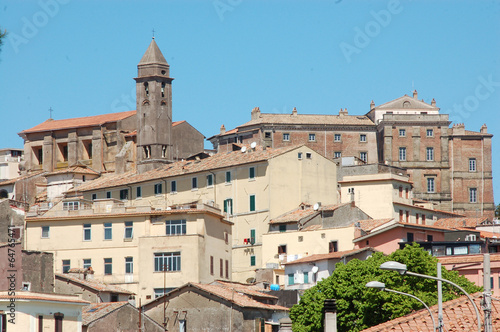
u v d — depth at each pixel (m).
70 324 145.75
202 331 166.00
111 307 160.12
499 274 182.88
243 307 164.50
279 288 193.00
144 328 163.12
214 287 174.88
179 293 169.12
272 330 170.38
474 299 105.25
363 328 150.25
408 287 150.00
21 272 153.00
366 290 151.50
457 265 186.88
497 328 99.94
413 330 101.44
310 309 158.38
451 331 100.19
